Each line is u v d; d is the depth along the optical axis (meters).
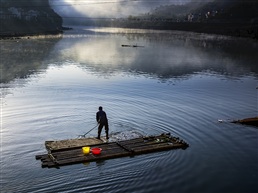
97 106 21.91
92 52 60.81
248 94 26.95
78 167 13.12
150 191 11.45
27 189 11.35
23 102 22.45
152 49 69.62
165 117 19.89
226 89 28.88
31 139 15.86
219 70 40.81
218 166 13.53
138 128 17.88
